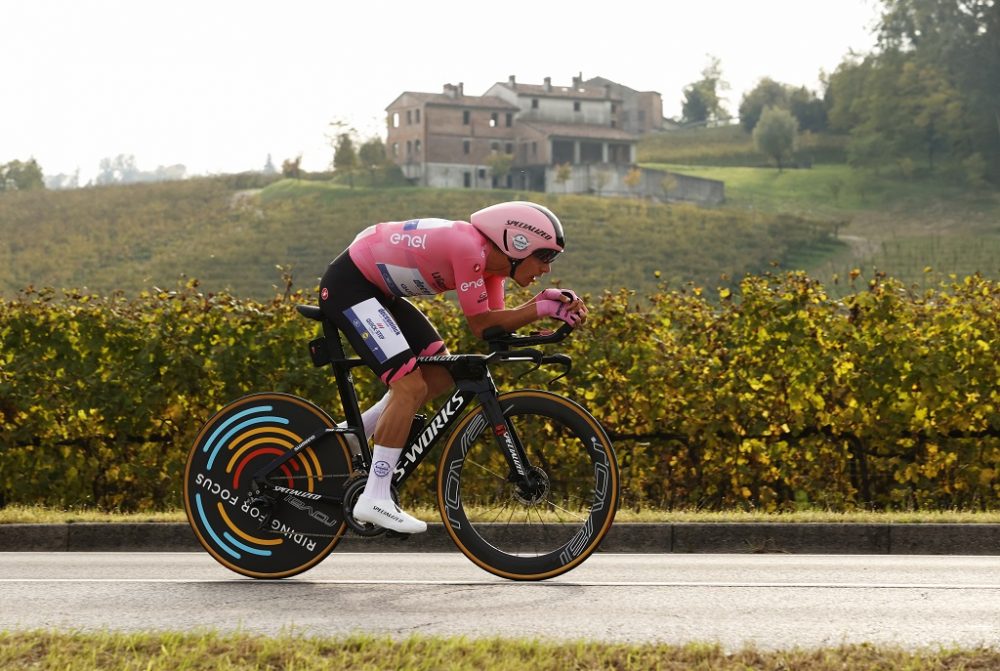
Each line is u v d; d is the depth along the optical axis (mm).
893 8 133000
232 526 6789
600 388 11977
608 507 6508
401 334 6590
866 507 11922
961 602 6336
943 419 11750
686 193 113938
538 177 131625
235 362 11859
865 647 4871
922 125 128250
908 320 11766
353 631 5320
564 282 78375
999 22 124500
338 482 6699
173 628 5445
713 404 11805
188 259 86688
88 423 12109
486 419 6617
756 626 5625
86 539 9125
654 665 4613
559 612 5879
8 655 4656
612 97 145375
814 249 91188
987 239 96000
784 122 137875
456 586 6609
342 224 96188
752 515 9516
